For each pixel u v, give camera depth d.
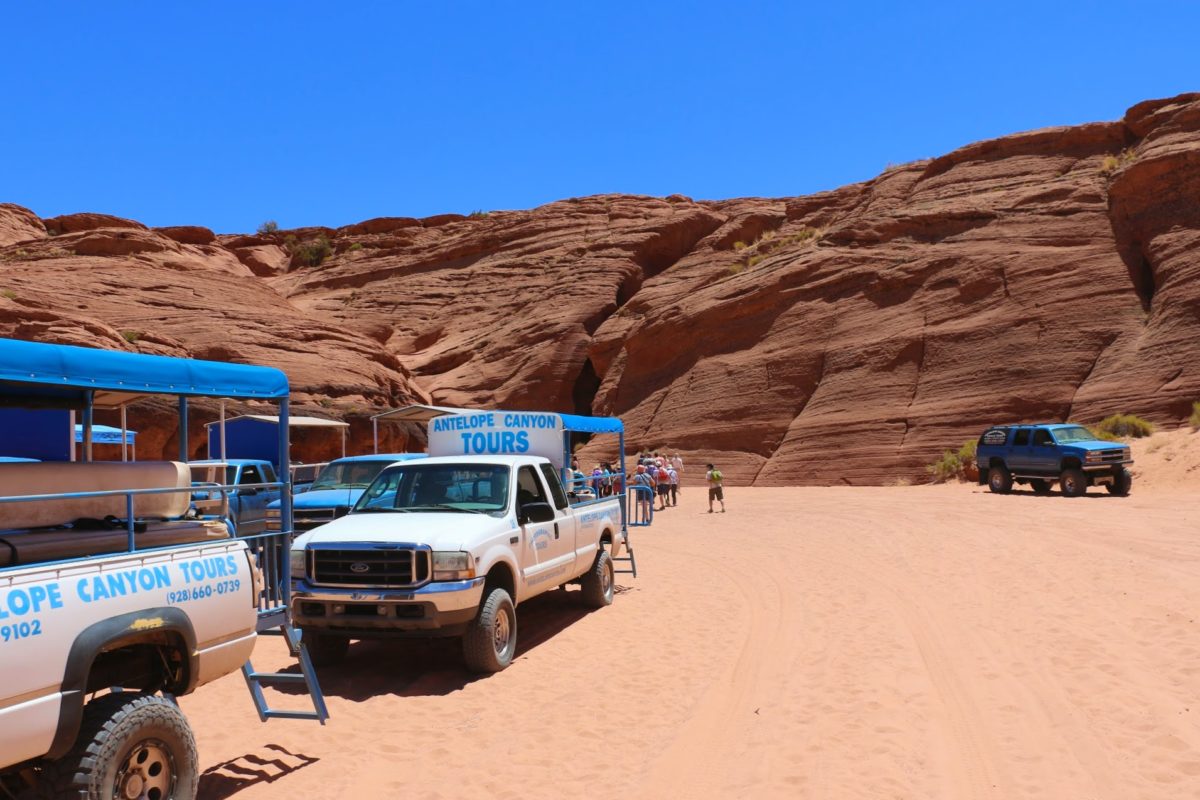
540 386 61.47
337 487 14.52
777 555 15.30
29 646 3.82
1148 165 39.50
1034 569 11.99
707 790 5.16
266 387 5.94
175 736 4.57
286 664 8.75
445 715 6.90
